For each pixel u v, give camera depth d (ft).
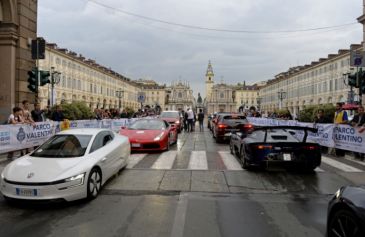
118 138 28.50
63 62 216.33
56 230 15.66
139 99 119.96
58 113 48.03
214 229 15.83
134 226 16.15
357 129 36.50
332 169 30.37
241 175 27.37
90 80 266.36
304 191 22.79
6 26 46.91
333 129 40.75
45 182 18.44
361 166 32.12
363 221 11.48
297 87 280.72
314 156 27.78
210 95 457.68
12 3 46.85
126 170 29.12
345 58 199.62
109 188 23.18
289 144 27.61
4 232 15.46
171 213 18.06
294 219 17.26
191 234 15.21
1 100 47.62
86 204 19.65
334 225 13.21
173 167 30.66
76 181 19.21
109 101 315.99
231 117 55.01
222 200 20.58
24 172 19.29
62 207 19.06
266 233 15.39
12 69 47.65
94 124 56.29
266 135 28.86
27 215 17.74
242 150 30.68
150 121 45.80
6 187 18.93
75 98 236.63
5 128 33.09
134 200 20.45
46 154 22.12
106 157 23.34
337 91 209.15
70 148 22.65
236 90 466.70
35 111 43.42
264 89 401.70
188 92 470.80
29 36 51.24
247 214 17.99
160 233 15.30
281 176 27.17
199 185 24.06
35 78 44.98
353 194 12.49
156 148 40.11
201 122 87.15
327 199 21.01
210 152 41.29
